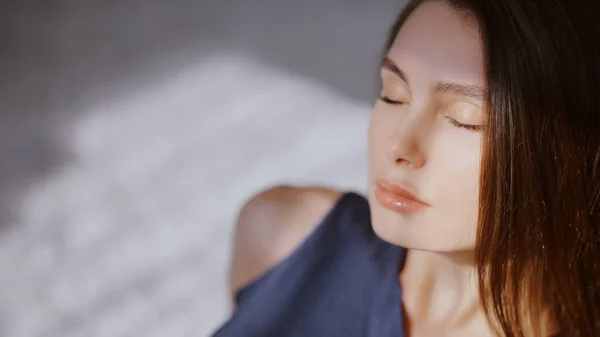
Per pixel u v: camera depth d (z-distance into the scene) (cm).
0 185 188
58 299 170
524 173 64
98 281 174
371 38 237
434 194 65
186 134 205
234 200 192
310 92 219
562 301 71
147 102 212
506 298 70
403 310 80
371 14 245
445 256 75
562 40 63
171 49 228
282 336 83
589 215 69
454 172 64
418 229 67
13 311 166
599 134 66
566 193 67
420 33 64
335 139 208
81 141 201
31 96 209
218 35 233
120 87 216
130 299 172
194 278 177
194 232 186
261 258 89
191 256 181
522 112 62
